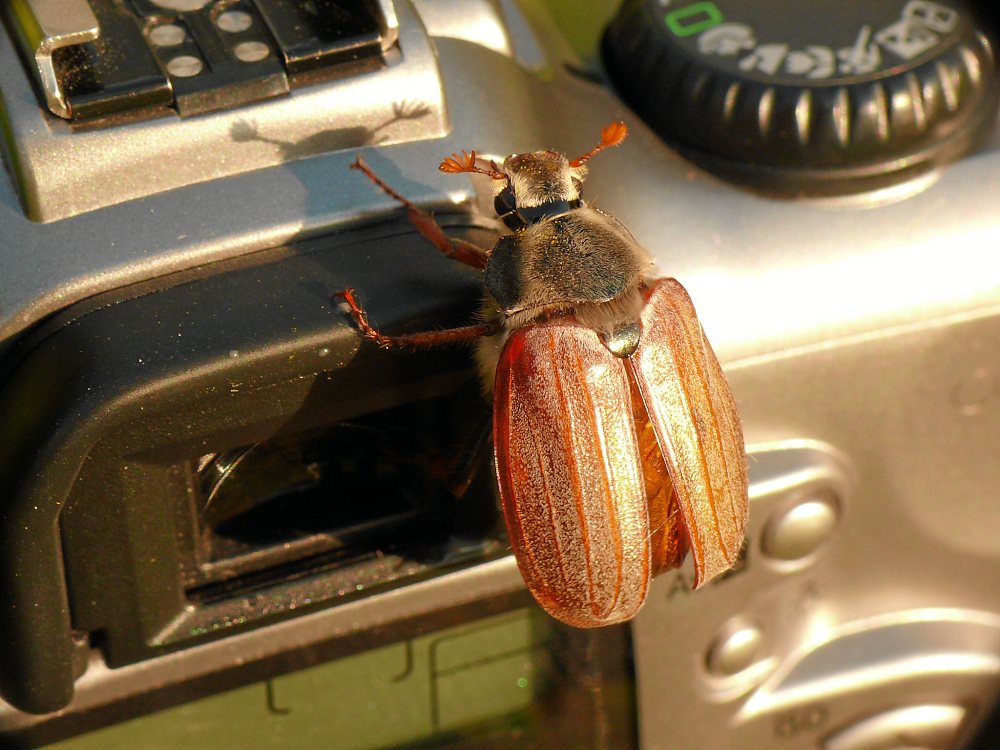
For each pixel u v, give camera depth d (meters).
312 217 0.10
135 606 0.10
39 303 0.10
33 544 0.09
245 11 0.10
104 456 0.09
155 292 0.10
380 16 0.10
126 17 0.10
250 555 0.10
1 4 0.10
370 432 0.10
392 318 0.10
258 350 0.09
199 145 0.10
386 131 0.10
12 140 0.10
